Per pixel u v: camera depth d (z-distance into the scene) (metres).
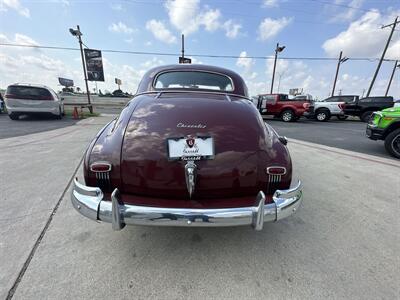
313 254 1.74
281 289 1.42
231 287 1.43
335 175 3.50
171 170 1.53
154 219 1.43
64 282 1.42
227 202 1.55
